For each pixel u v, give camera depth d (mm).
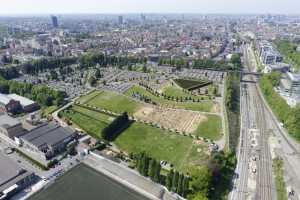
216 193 123375
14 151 158750
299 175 137875
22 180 126500
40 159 148750
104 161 148000
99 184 129875
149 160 130750
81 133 179375
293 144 168875
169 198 118375
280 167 142750
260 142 170750
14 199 118000
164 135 176375
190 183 122125
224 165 137750
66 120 197000
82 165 145750
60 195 121375
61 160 149250
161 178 130750
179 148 160750
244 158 152375
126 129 184875
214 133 178125
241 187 128375
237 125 193875
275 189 127188
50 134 164250
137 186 126688
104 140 169500
